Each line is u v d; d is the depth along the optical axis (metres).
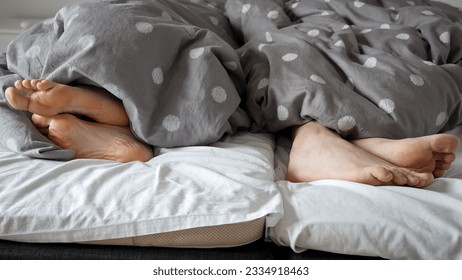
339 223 0.70
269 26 1.35
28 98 0.88
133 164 0.87
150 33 0.96
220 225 0.71
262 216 0.71
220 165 0.86
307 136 0.97
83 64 0.92
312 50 1.10
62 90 0.89
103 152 0.93
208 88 0.96
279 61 1.08
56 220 0.71
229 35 1.44
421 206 0.72
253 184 0.78
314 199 0.76
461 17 1.58
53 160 0.90
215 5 1.58
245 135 1.07
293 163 0.93
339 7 1.46
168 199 0.74
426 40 1.27
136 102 0.93
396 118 0.97
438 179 0.84
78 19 0.98
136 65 0.93
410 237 0.69
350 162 0.86
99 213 0.72
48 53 0.97
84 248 0.73
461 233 0.68
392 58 1.09
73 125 0.92
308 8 1.49
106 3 1.05
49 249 0.73
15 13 2.18
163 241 0.73
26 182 0.78
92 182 0.78
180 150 0.96
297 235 0.71
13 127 0.93
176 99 0.97
